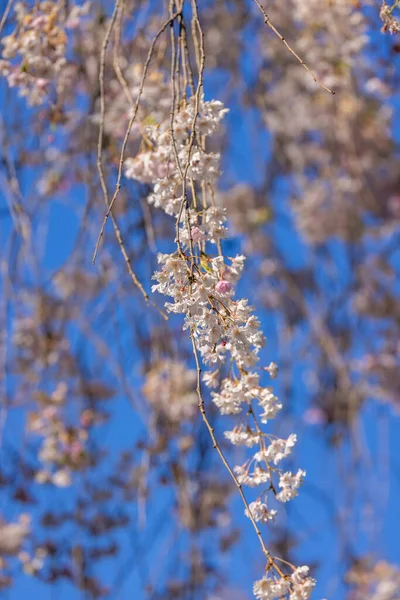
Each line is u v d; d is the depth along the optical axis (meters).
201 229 3.38
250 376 3.47
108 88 5.54
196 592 6.67
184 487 6.67
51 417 6.86
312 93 7.88
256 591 3.19
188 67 3.86
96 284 6.81
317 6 6.03
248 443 3.45
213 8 7.48
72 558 7.00
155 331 6.56
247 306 3.12
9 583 6.95
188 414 6.76
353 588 7.01
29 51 4.83
